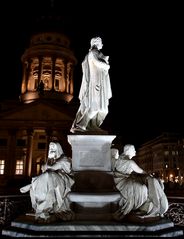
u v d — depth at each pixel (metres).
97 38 8.34
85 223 6.25
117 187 7.04
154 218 6.62
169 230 6.41
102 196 6.74
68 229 6.10
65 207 6.75
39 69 64.06
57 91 63.47
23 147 59.59
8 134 54.41
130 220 6.46
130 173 7.48
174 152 81.12
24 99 64.12
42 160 59.22
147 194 6.88
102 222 6.35
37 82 64.44
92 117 7.91
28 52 66.62
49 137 53.06
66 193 6.86
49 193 6.52
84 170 7.33
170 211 9.16
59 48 66.50
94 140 7.49
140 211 6.64
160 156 83.38
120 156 7.73
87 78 8.06
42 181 6.60
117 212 6.70
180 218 8.83
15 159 53.75
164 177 80.44
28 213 7.05
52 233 5.92
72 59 68.44
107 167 7.39
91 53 8.07
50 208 6.48
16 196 10.02
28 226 6.28
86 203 6.87
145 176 7.20
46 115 54.16
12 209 9.71
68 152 52.19
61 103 61.44
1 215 9.20
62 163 7.30
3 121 54.03
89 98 7.89
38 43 66.88
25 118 54.03
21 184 43.91
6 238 6.04
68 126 53.31
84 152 7.48
